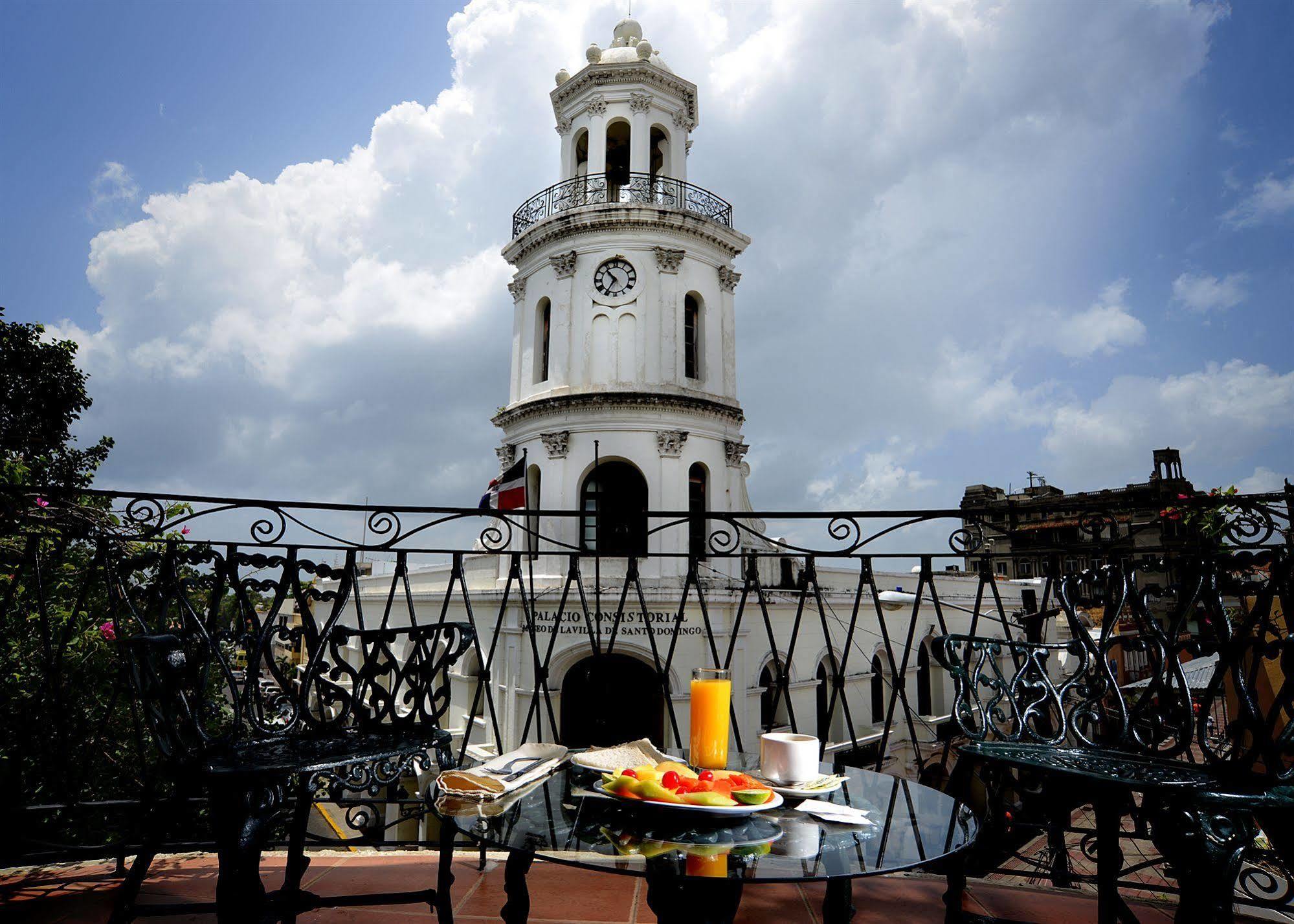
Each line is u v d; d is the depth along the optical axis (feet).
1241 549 10.82
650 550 65.41
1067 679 11.06
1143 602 11.16
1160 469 97.40
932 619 79.30
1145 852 27.66
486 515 12.80
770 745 7.85
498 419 74.79
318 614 86.79
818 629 68.23
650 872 5.80
